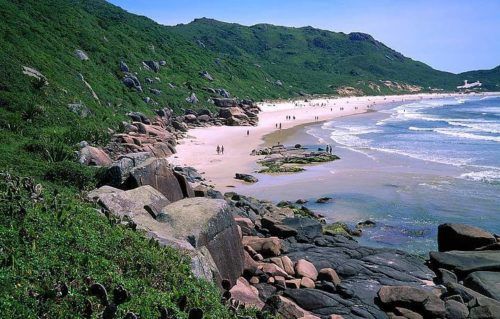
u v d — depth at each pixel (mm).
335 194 42781
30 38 68125
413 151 64438
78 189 25719
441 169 52219
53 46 71938
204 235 17641
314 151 65625
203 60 137750
